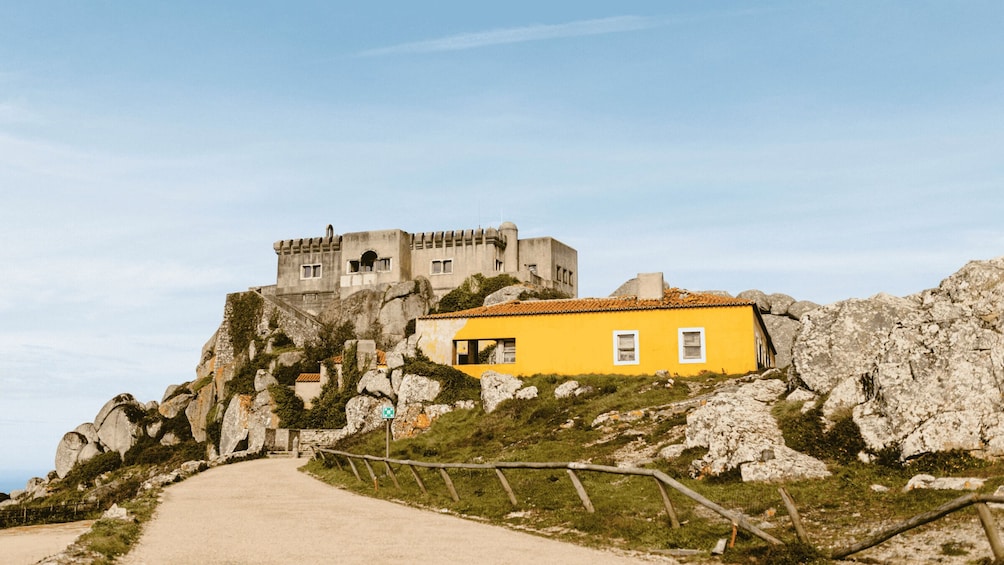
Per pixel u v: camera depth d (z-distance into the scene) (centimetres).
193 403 8238
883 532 1285
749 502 1866
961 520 1452
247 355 8138
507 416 3972
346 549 1531
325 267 9119
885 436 2094
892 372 2158
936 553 1296
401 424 4438
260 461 4962
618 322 4638
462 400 4538
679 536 1565
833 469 2048
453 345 5047
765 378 3656
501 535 1722
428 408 4481
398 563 1373
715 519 1736
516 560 1402
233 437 6888
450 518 2039
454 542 1617
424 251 9088
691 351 4472
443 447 3672
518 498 2178
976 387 2014
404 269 8950
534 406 4028
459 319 5050
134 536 1742
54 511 3862
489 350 5978
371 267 9000
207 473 3944
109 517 2041
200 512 2253
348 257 9000
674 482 1605
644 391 3856
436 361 5050
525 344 4806
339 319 8569
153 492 2861
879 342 2575
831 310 2712
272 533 1778
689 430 2609
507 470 2675
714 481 2169
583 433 3198
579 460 2759
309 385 6812
